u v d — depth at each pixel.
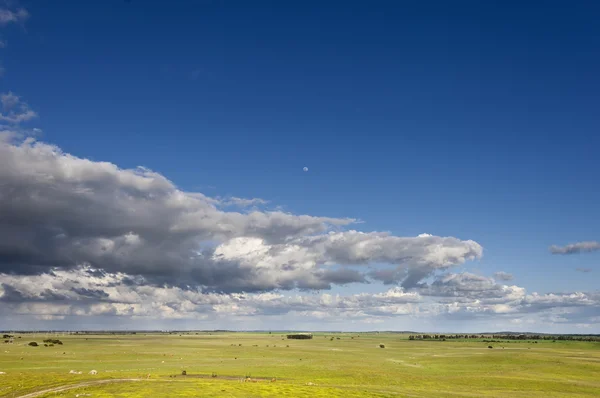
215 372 135.62
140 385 96.50
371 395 95.19
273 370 145.25
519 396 103.00
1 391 85.62
